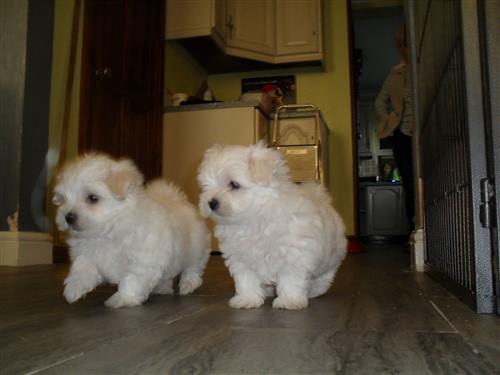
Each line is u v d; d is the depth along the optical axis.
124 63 3.80
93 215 1.56
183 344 1.02
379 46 7.76
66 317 1.37
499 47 1.37
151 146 4.24
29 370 0.83
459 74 1.65
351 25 5.81
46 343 1.04
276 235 1.54
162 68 4.49
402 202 7.50
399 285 2.17
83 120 3.23
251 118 4.30
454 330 1.17
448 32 1.86
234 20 5.09
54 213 3.35
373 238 7.57
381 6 6.52
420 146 3.06
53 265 3.05
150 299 1.77
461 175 1.72
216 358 0.90
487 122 1.40
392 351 0.96
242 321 1.30
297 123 4.79
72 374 0.81
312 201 1.67
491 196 1.38
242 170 1.57
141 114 4.10
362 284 2.21
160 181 2.12
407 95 4.67
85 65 3.26
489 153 1.38
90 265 1.63
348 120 5.64
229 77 5.88
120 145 3.72
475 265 1.42
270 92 5.31
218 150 1.75
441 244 2.27
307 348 0.98
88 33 3.30
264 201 1.56
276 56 5.34
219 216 1.57
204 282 2.33
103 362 0.88
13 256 2.99
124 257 1.61
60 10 3.47
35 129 3.23
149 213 1.64
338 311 1.47
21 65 3.15
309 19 5.29
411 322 1.28
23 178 3.12
